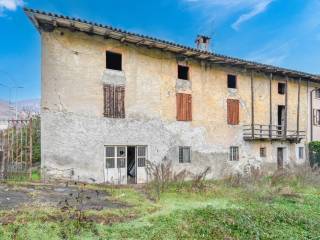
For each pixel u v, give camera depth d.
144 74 15.60
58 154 12.75
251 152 20.03
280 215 9.11
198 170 17.28
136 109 15.16
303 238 7.37
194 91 17.58
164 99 16.27
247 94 20.20
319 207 10.74
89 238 6.13
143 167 15.28
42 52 12.95
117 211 8.09
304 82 23.91
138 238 6.36
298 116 22.80
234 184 13.90
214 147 18.17
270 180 14.56
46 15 12.06
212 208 9.31
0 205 7.72
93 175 13.51
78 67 13.55
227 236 7.07
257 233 7.35
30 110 20.86
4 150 11.96
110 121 14.25
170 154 16.23
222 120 18.73
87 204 8.70
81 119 13.42
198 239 6.73
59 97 13.00
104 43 14.38
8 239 5.57
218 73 18.81
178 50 16.28
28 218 6.69
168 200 10.29
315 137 24.27
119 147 14.60
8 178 11.70
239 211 9.14
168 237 6.57
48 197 9.11
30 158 12.34
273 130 20.75
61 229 6.34
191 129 17.25
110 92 14.35
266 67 19.95
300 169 16.69
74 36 13.55
